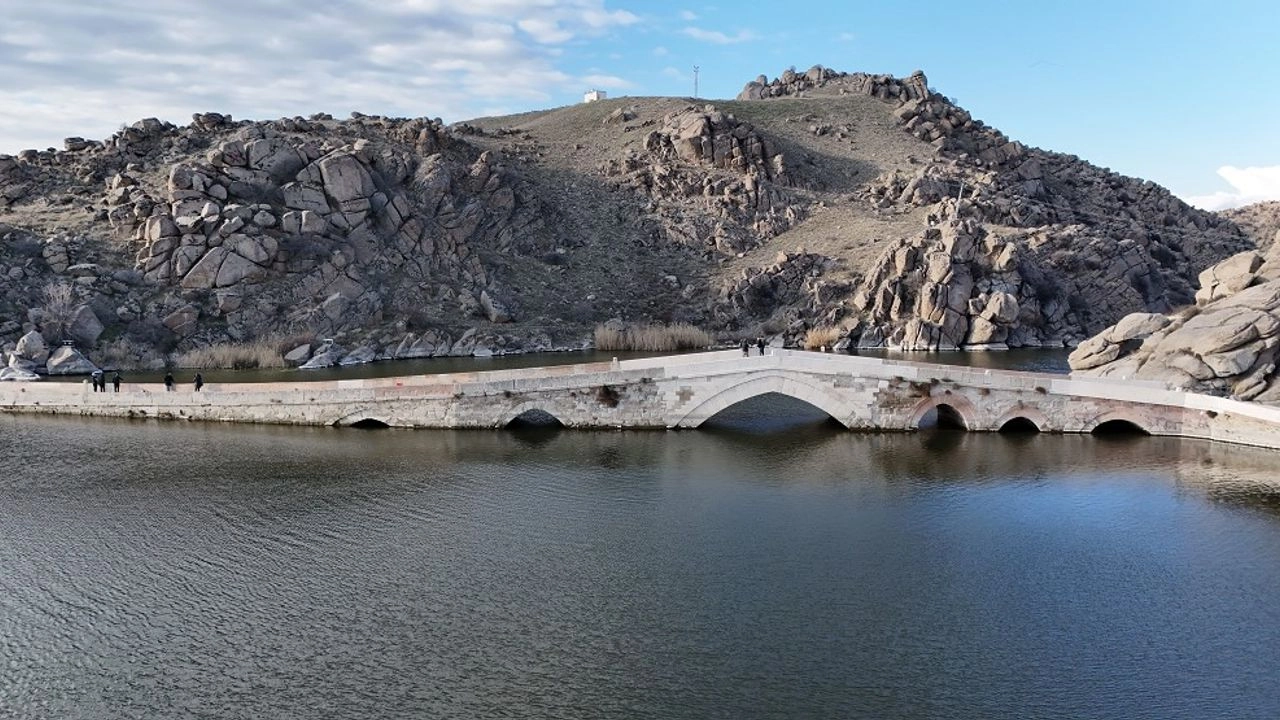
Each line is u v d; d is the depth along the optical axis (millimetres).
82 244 101688
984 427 56375
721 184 147375
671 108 173875
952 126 180250
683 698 26969
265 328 101688
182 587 34594
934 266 115938
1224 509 42688
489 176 135125
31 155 120500
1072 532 40094
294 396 58906
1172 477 47312
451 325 111312
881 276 119125
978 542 38969
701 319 123375
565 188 149125
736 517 41906
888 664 28984
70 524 41188
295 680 28000
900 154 165875
